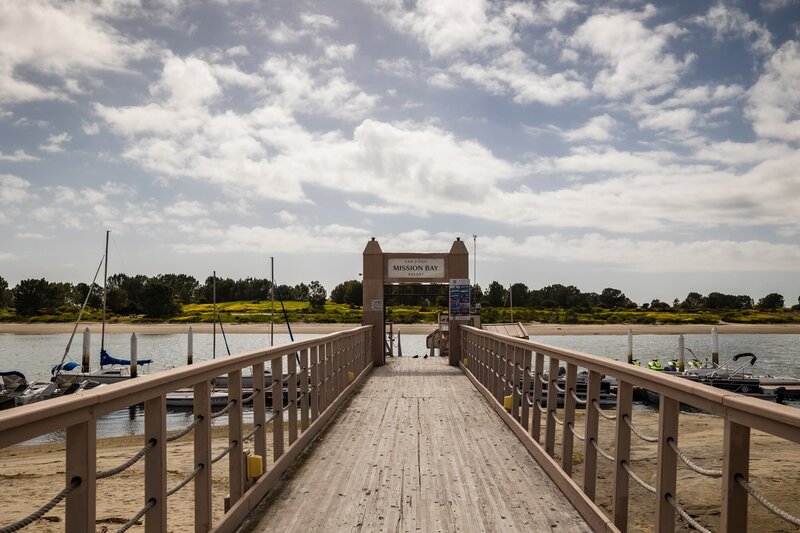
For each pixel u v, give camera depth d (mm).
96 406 2680
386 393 12312
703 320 117125
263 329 90125
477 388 12844
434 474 6152
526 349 7699
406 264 18766
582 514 4836
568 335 85188
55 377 27875
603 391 22234
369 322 18688
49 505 2398
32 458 13969
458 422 9062
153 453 3346
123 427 19734
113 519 7301
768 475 8930
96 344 65750
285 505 5176
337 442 7676
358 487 5703
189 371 3693
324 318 102750
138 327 97438
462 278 18688
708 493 7961
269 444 11977
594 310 128000
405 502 5258
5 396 25297
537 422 7016
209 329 91062
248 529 4605
